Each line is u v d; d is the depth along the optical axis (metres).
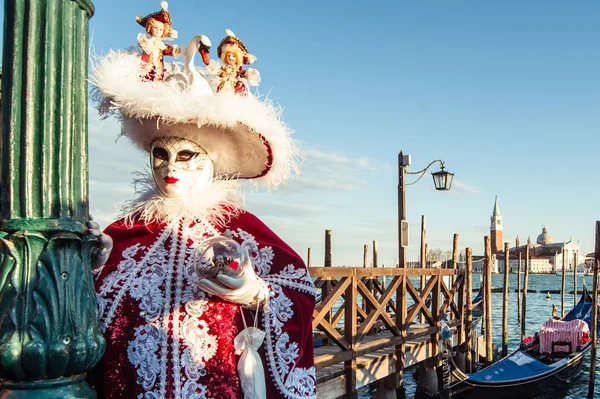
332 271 6.83
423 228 16.02
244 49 2.32
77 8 1.60
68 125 1.55
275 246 2.14
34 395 1.44
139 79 2.08
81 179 1.60
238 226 2.16
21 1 1.52
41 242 1.49
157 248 2.08
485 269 15.28
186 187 2.18
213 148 2.23
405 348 9.26
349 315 7.31
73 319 1.50
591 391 12.19
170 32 2.20
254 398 1.91
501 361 12.04
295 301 2.07
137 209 2.20
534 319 28.73
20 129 1.50
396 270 8.73
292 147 2.27
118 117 2.16
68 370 1.48
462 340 13.23
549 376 11.62
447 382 10.25
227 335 1.95
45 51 1.52
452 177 11.17
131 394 1.88
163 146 2.17
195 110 2.02
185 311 1.95
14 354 1.42
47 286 1.46
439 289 10.77
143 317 1.94
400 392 11.85
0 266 1.47
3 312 1.45
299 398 2.01
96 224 1.69
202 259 1.91
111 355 1.93
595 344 12.42
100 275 2.03
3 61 1.53
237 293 1.84
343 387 7.24
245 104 2.10
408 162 11.50
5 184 1.50
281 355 1.99
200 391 1.89
